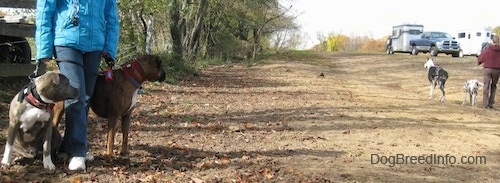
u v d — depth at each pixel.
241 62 34.16
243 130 8.32
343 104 12.38
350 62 32.66
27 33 9.06
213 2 30.50
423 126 9.29
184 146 6.83
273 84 18.53
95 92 5.48
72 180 4.86
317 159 6.40
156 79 5.67
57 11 4.93
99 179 4.97
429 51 37.34
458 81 19.66
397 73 24.33
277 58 36.72
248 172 5.60
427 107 12.69
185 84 16.66
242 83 18.55
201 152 6.51
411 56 35.50
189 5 23.64
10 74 8.98
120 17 13.91
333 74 24.53
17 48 9.91
